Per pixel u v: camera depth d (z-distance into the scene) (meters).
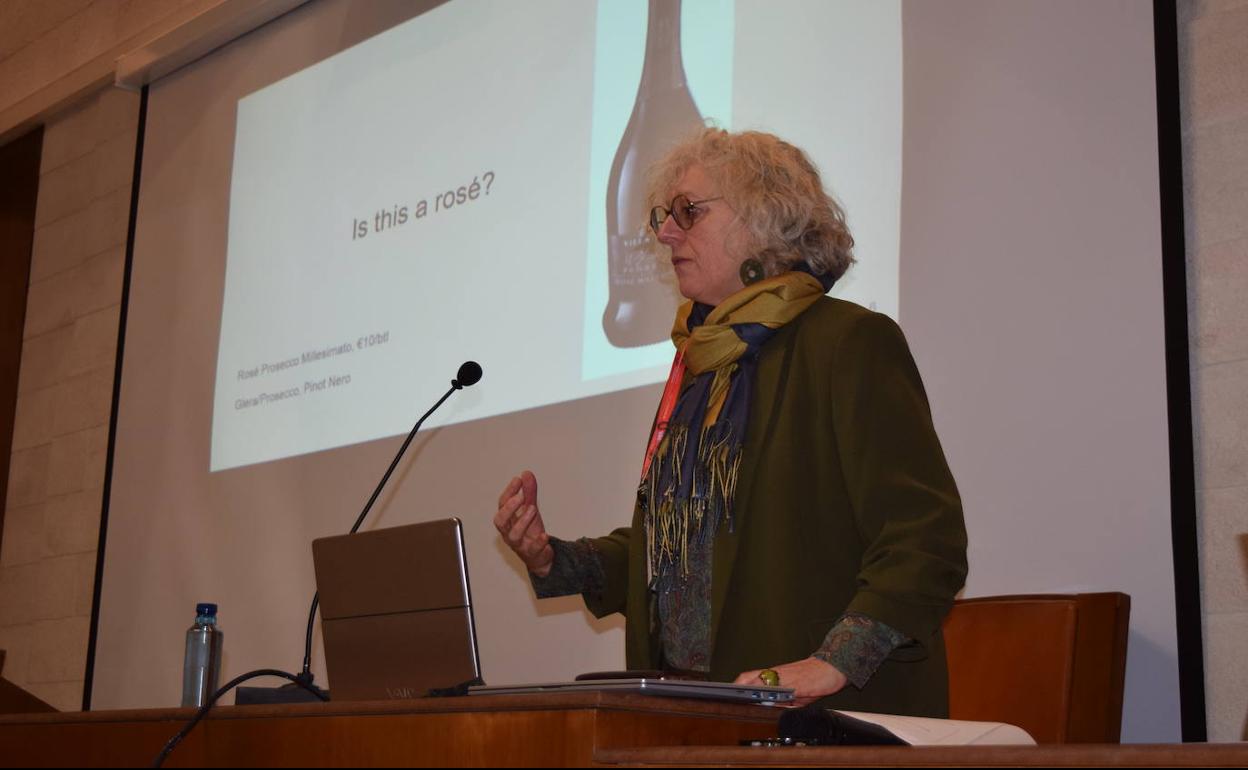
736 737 1.12
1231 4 2.28
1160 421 2.11
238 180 4.05
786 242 1.74
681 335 1.87
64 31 5.05
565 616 2.92
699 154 1.82
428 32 3.62
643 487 1.76
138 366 4.21
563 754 1.02
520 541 1.72
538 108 3.27
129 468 4.14
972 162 2.41
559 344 3.06
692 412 1.70
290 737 1.22
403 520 3.29
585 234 3.07
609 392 2.93
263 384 3.78
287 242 3.84
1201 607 2.11
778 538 1.54
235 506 3.75
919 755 0.88
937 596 1.37
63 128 4.96
